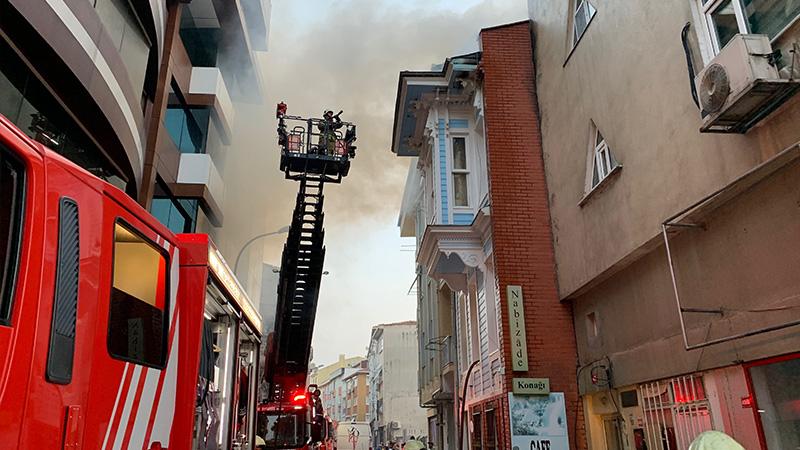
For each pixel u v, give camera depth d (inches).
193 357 139.8
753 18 218.2
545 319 388.2
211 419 171.9
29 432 79.0
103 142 484.7
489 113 441.4
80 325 94.4
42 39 351.9
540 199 419.2
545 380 369.4
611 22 329.7
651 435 290.4
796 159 196.5
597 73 346.0
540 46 447.8
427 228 473.1
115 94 459.2
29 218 84.7
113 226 109.1
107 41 441.4
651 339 291.4
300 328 547.5
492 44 462.9
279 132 468.1
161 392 127.0
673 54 265.6
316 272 523.8
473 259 471.2
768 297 210.5
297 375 557.3
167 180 700.0
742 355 221.8
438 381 762.8
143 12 527.5
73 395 90.8
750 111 200.5
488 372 461.7
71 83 400.2
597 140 353.1
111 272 106.5
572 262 372.5
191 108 795.4
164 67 686.5
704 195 240.7
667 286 278.2
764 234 213.8
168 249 137.5
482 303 498.6
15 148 83.9
